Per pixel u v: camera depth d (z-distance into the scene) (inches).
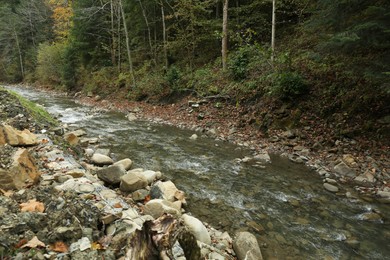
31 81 1486.2
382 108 311.7
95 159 269.4
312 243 169.8
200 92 548.7
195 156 322.3
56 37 1357.0
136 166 285.7
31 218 112.7
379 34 261.9
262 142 363.6
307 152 319.6
